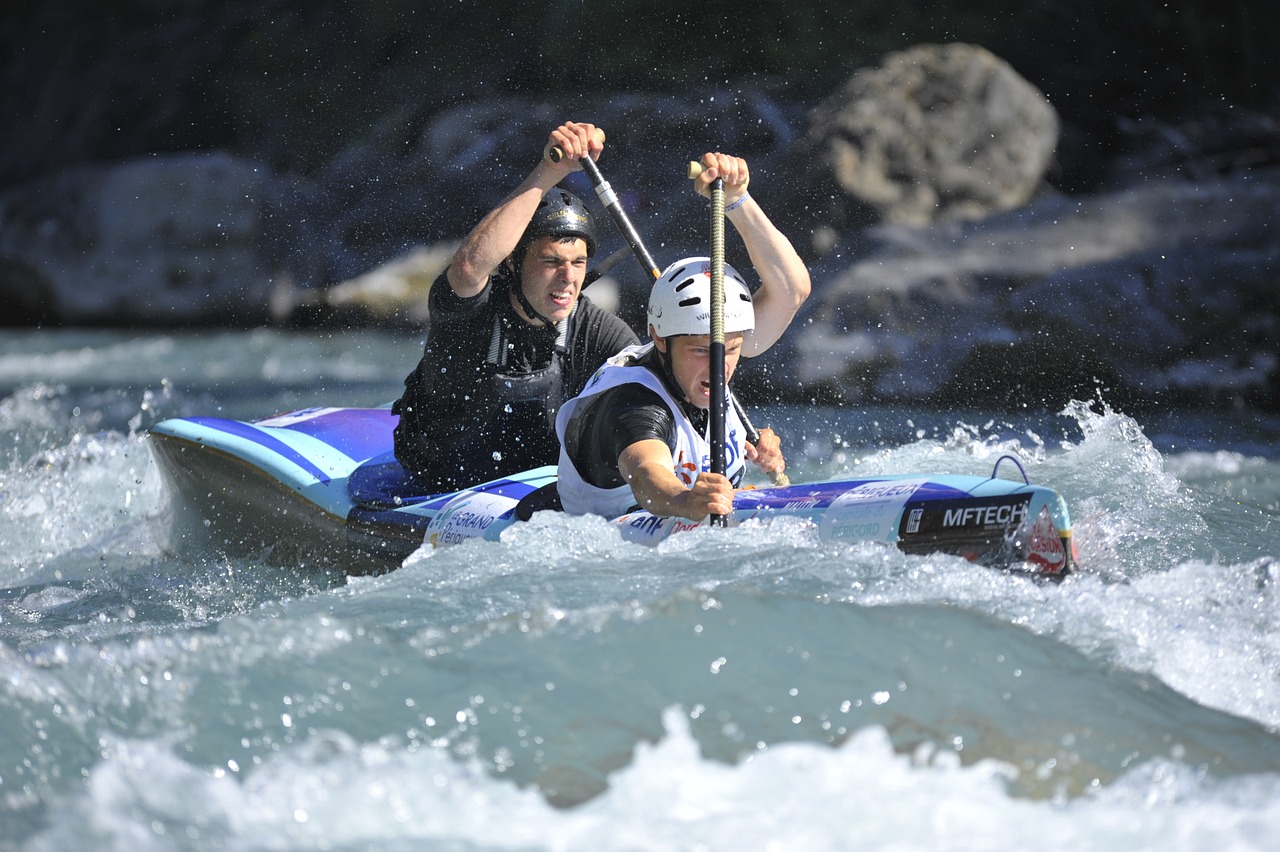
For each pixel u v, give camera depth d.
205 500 19.33
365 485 17.86
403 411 18.05
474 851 8.32
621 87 59.94
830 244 41.22
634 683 10.00
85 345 49.78
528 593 12.10
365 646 10.83
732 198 15.14
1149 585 12.01
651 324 14.16
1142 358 33.00
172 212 54.75
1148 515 15.98
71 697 10.08
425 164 57.38
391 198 57.12
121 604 15.98
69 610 15.71
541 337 17.09
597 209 48.91
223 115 64.44
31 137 67.12
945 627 10.63
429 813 8.73
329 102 62.72
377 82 62.59
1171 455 26.33
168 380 40.97
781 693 9.76
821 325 35.16
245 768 9.27
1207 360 32.88
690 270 14.04
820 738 9.25
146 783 9.09
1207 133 50.09
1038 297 34.31
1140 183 49.00
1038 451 22.11
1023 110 43.59
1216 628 11.25
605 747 9.29
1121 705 9.70
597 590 11.92
